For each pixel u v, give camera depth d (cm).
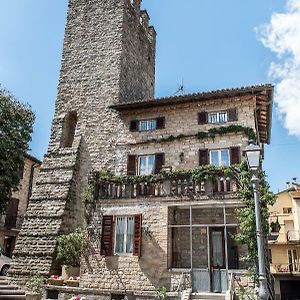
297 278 3781
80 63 2727
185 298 1541
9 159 2108
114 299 1695
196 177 1795
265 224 1634
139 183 1917
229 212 1953
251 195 1655
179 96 2173
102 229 1886
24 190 3519
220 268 1845
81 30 2839
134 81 2814
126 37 2762
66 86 2691
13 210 3350
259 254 908
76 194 2330
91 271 1855
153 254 1769
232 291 1485
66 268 1964
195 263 1920
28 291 1750
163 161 2158
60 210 2212
